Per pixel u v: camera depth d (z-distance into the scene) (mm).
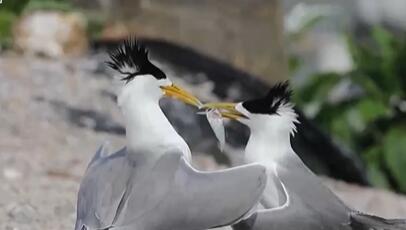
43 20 17547
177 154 7230
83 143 13844
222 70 16688
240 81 16547
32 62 16734
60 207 10641
